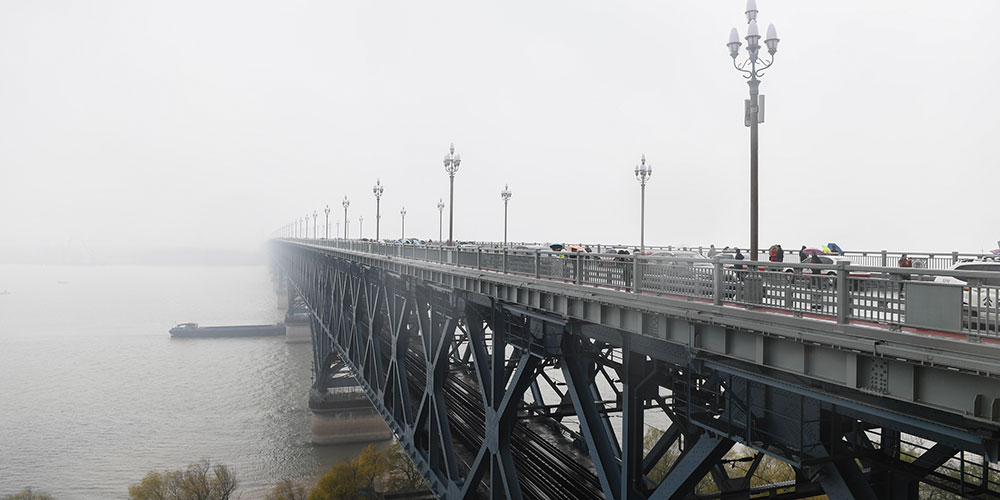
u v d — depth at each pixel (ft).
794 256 85.05
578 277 50.67
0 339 395.96
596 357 50.37
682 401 41.81
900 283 26.96
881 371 27.37
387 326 166.81
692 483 39.32
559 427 85.92
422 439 91.86
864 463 42.06
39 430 220.64
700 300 38.52
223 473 169.78
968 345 23.90
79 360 333.83
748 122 50.88
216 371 310.45
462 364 116.78
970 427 24.95
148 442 210.79
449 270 73.72
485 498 72.02
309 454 204.23
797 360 31.37
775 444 34.50
